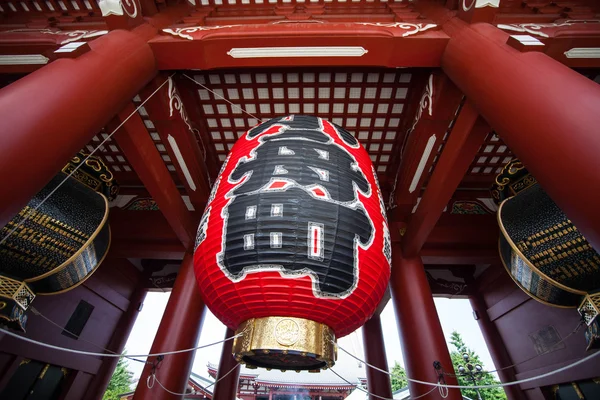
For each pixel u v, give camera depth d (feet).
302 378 66.54
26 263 15.48
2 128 8.04
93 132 11.36
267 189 9.46
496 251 26.17
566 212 7.93
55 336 24.61
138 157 17.48
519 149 9.55
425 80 19.69
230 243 8.80
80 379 26.43
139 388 18.60
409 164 22.09
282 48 15.80
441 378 18.21
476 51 12.68
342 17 18.98
